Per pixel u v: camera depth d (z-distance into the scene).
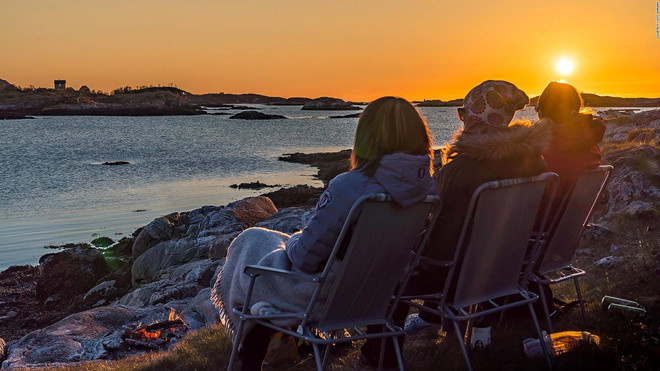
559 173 3.75
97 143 120.19
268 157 87.19
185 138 137.00
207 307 9.32
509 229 3.25
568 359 3.43
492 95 3.44
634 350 3.51
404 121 2.86
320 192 38.16
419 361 3.84
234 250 3.48
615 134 20.55
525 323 4.16
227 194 49.97
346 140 131.12
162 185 57.09
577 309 4.51
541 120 3.40
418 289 3.44
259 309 3.02
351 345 4.41
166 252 18.98
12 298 21.45
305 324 2.84
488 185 2.98
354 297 2.90
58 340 8.38
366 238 2.76
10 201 48.75
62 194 52.50
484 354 3.68
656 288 4.80
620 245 6.78
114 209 43.78
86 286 21.66
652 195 8.52
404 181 2.76
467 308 3.95
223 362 4.59
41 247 31.38
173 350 5.49
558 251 3.90
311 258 2.87
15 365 7.71
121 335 8.02
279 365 4.18
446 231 3.24
